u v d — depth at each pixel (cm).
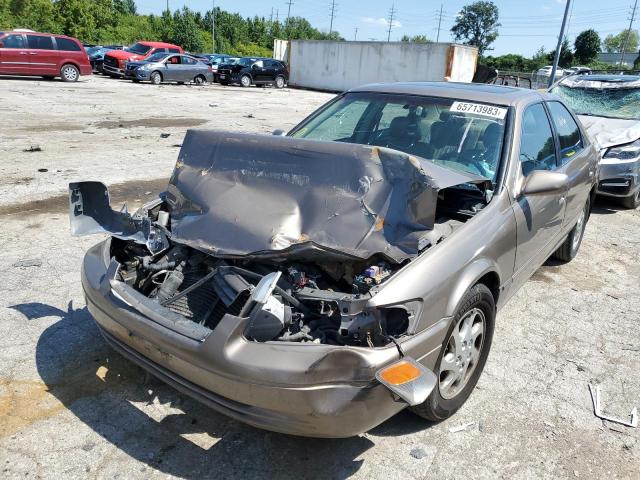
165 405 314
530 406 333
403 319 259
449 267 279
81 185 329
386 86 454
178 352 252
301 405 231
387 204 281
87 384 328
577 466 286
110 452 277
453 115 402
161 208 366
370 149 295
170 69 2627
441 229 303
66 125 1241
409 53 2981
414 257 275
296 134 450
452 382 306
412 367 243
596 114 866
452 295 279
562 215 455
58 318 398
